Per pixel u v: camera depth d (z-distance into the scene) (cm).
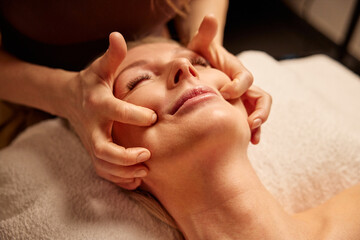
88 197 70
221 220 55
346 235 57
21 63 81
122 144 58
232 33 195
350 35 166
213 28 64
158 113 54
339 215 61
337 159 79
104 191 71
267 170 78
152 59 62
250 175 58
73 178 73
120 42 50
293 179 78
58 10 70
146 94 56
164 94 54
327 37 189
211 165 53
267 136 84
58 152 79
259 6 216
